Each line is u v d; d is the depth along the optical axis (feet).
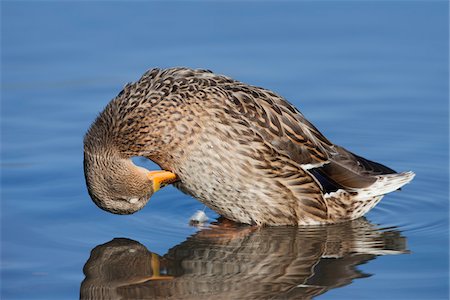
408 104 63.46
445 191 52.90
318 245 45.83
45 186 52.65
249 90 48.52
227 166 46.65
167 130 46.37
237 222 49.44
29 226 47.88
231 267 43.11
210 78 48.16
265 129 47.60
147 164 55.67
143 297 40.06
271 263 43.50
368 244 45.88
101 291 40.52
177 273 42.39
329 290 40.42
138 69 67.10
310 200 48.49
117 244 45.91
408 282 40.96
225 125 46.39
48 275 42.22
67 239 46.44
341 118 61.82
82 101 63.46
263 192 47.55
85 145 47.70
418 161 56.49
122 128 46.83
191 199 52.49
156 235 47.32
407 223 48.96
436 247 45.24
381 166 50.57
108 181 47.11
